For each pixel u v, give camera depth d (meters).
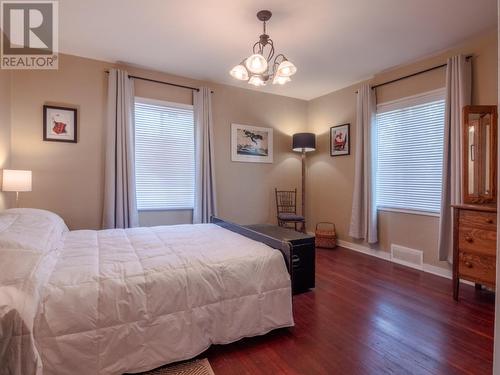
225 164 4.38
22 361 1.09
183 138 4.03
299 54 3.27
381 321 2.17
